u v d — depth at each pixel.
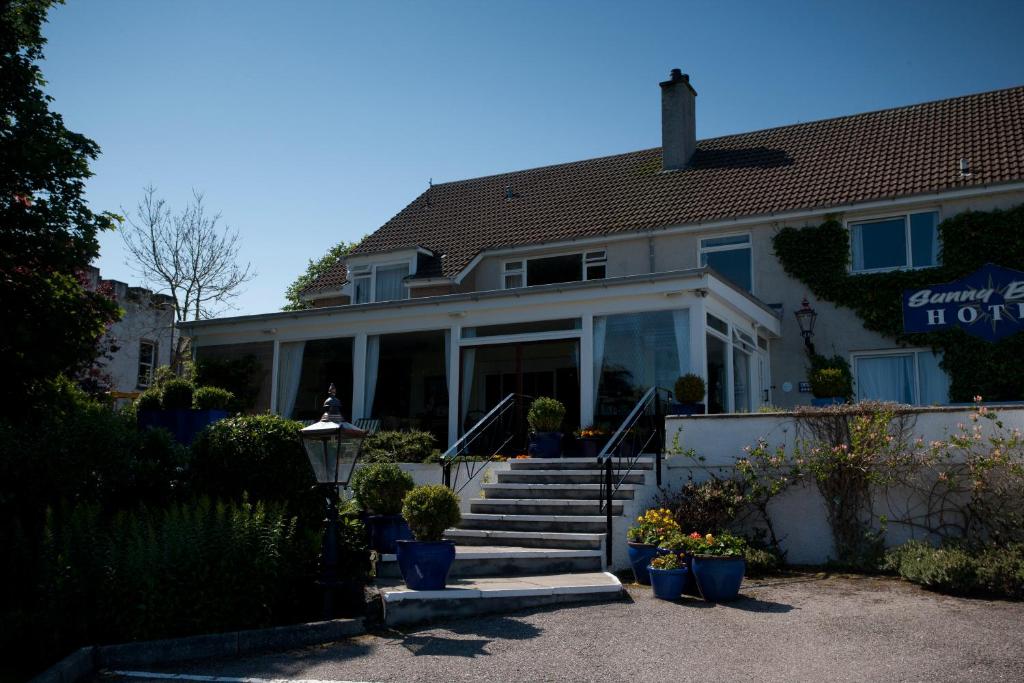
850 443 11.27
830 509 11.27
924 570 9.52
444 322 17.30
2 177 12.10
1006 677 6.29
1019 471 10.21
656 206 22.75
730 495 11.52
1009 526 10.20
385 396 17.83
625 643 7.60
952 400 18.12
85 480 9.88
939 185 18.95
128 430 10.91
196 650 7.69
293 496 9.83
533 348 16.80
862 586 9.78
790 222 20.36
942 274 18.58
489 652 7.45
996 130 20.62
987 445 10.60
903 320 18.84
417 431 16.66
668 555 9.57
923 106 23.44
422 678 6.72
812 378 18.84
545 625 8.38
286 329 19.00
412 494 9.38
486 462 14.58
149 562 7.93
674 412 14.45
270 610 8.42
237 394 18.91
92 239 12.73
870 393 19.22
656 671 6.73
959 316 18.27
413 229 27.05
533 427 14.91
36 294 12.73
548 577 10.32
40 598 7.84
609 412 15.29
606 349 15.55
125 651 7.52
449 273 22.89
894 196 19.12
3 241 12.14
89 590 7.83
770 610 8.70
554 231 23.30
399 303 17.47
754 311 17.95
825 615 8.38
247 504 8.84
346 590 9.02
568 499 12.44
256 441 9.97
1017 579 8.87
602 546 11.07
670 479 12.38
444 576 9.12
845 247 19.70
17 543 8.50
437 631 8.33
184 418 15.23
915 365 18.83
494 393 17.12
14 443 9.65
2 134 12.45
